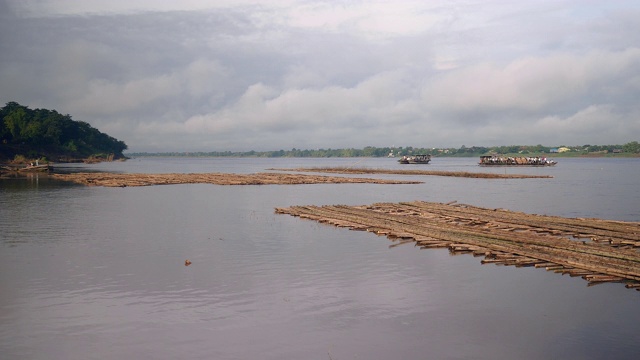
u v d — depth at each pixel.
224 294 17.50
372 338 13.86
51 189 63.94
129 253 24.05
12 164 156.88
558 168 163.38
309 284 18.73
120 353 12.91
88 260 22.52
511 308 16.09
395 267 21.30
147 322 14.88
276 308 16.09
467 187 75.31
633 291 17.67
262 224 33.66
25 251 24.41
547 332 14.20
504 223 31.48
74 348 13.19
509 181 90.00
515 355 12.83
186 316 15.39
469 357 12.75
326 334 14.12
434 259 22.72
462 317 15.37
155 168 170.88
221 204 47.66
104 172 121.12
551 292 17.66
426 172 116.88
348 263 22.05
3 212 40.06
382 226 30.75
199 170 150.75
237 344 13.47
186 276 19.80
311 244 26.39
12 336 13.87
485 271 20.50
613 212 44.00
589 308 16.05
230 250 24.86
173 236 28.92
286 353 12.96
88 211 41.06
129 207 44.19
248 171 142.38
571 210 45.56
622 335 13.98
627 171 136.75
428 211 38.53
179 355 12.83
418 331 14.30
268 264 21.84
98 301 16.70
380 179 94.69
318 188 71.69
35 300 16.77
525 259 21.70
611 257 21.50
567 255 21.94
